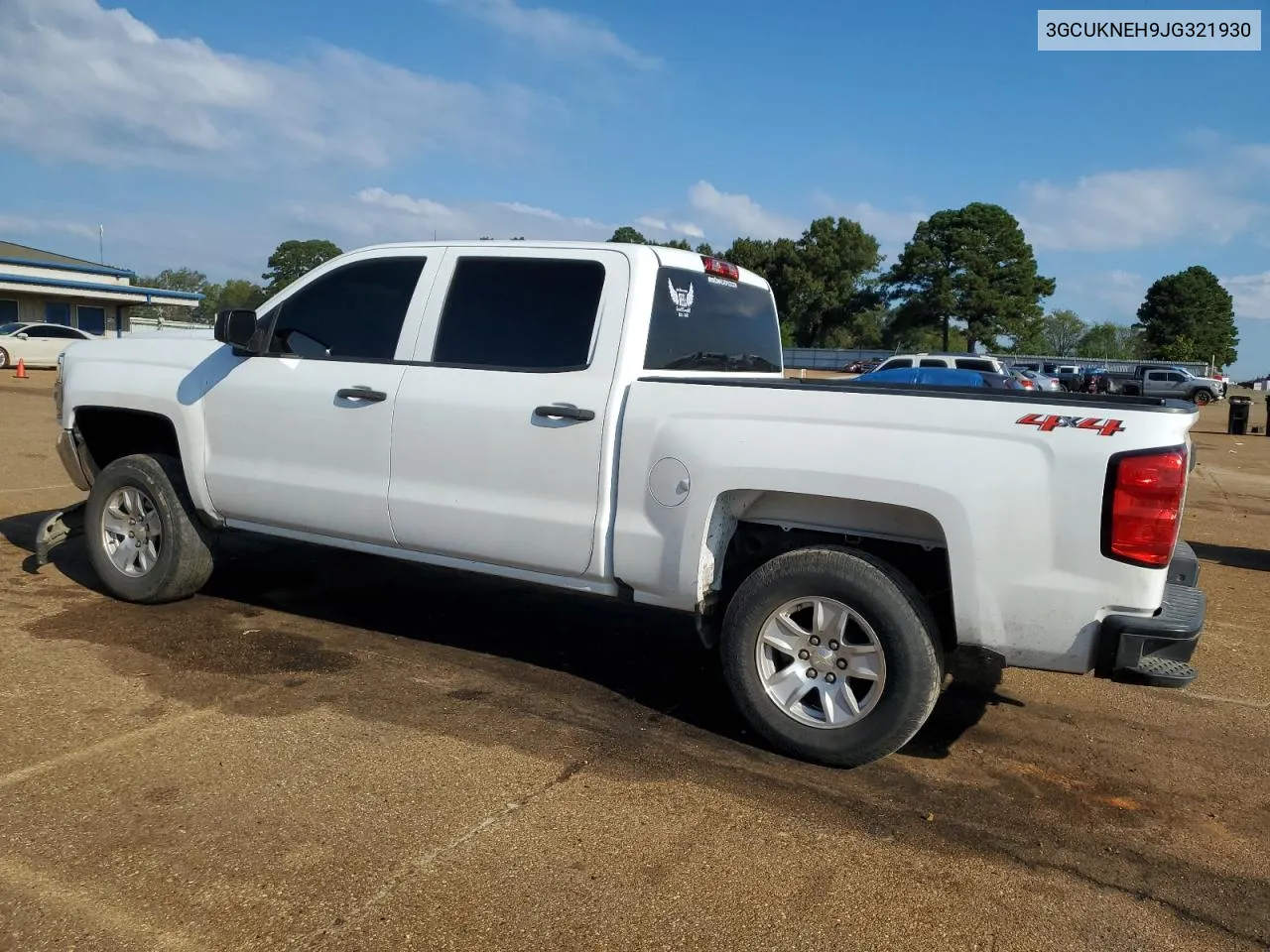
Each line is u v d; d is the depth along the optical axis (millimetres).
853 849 3406
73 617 5512
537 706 4551
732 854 3332
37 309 37812
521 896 3023
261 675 4746
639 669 5137
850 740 3953
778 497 4168
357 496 4953
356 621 5711
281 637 5340
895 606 3844
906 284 81062
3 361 28328
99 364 5875
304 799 3551
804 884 3176
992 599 3717
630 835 3418
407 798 3594
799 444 3939
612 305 4469
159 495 5578
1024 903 3131
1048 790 3955
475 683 4805
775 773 3977
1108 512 3545
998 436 3680
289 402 5133
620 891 3082
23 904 2873
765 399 4031
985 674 5363
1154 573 3531
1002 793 3904
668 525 4191
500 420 4539
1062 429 3604
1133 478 3506
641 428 4242
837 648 3996
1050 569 3635
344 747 3998
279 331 5332
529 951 2771
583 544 4402
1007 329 78875
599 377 4406
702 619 4340
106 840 3230
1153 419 3521
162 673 4707
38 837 3232
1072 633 3645
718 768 3994
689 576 4172
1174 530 3520
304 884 3037
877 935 2928
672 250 4793
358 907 2930
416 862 3184
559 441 4418
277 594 6160
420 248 5047
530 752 4047
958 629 3793
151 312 54781
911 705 3855
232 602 5953
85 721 4133
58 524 6188
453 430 4656
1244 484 15625
